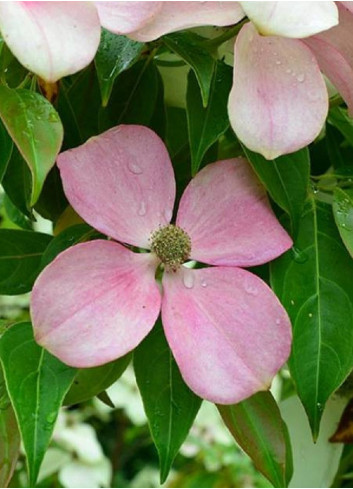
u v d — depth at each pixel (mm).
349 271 448
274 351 417
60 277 409
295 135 410
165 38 447
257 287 425
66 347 405
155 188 444
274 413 456
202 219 447
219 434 1088
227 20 408
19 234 490
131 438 1125
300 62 417
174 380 442
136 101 489
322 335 438
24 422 408
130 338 414
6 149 444
